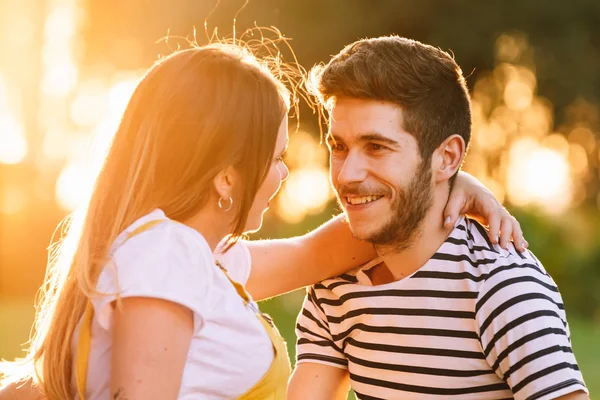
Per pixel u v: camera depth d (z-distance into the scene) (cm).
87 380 212
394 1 1703
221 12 1703
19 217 1664
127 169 219
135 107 222
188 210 219
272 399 227
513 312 243
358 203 257
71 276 221
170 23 1739
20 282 1659
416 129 252
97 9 1925
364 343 271
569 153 1969
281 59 279
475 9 1739
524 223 1498
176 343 202
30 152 1995
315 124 1819
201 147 215
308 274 283
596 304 1478
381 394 269
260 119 220
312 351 288
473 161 1928
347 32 1697
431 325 258
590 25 1795
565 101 1836
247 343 219
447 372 257
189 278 207
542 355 235
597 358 977
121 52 1966
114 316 205
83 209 228
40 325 233
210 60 221
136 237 210
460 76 265
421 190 255
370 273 274
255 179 223
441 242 261
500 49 1819
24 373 241
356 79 250
